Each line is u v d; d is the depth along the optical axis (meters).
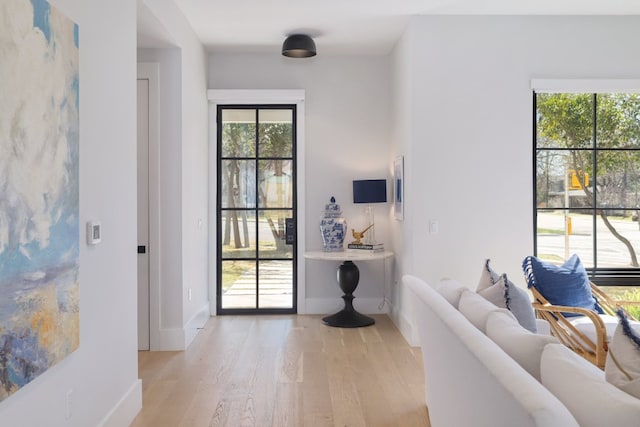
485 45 4.60
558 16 4.62
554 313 3.63
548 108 4.76
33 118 1.91
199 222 5.31
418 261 4.57
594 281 4.79
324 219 5.64
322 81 5.87
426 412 3.17
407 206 4.77
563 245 4.79
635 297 4.79
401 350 4.49
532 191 4.62
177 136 4.52
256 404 3.31
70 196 2.21
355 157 5.89
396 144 5.38
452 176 4.59
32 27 1.90
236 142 5.88
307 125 5.88
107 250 2.72
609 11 4.53
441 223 4.58
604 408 1.34
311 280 5.92
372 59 5.88
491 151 4.59
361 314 5.63
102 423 2.63
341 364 4.12
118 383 2.88
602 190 4.80
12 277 1.77
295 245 5.91
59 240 2.11
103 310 2.67
